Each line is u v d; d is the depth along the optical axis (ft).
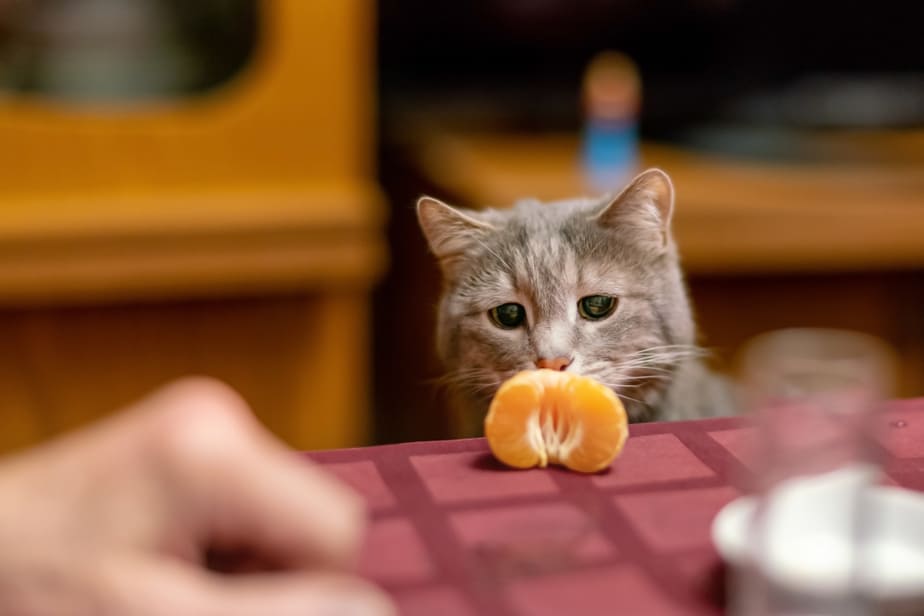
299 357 4.73
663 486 2.35
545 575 2.18
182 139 4.46
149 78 4.43
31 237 4.31
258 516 2.02
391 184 5.93
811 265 4.88
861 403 2.10
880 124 5.33
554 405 2.39
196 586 1.87
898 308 5.16
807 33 5.42
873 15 5.35
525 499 2.32
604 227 3.02
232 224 4.45
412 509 2.30
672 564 2.19
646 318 3.03
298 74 4.49
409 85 5.89
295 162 4.55
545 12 5.74
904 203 4.87
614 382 2.98
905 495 2.21
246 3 4.42
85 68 4.39
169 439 2.02
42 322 4.50
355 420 4.87
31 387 4.55
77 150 4.40
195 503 2.00
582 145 5.41
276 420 4.78
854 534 2.11
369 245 4.61
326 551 2.06
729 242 4.72
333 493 2.12
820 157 5.19
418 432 4.93
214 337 4.64
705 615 2.12
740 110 5.50
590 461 2.37
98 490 1.99
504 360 3.02
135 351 4.60
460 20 5.77
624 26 5.76
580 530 2.25
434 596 2.14
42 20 4.35
